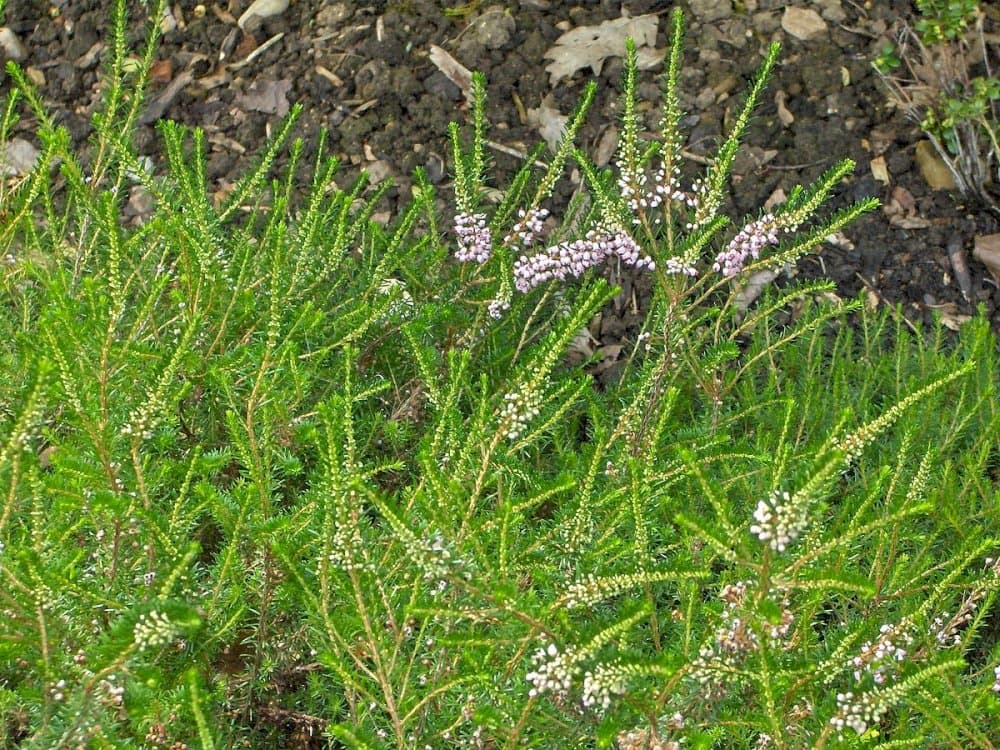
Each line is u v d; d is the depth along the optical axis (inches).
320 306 51.9
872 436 41.4
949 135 59.6
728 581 44.3
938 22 59.8
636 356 56.3
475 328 51.9
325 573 42.3
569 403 45.8
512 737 40.9
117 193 51.2
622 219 49.8
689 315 55.9
